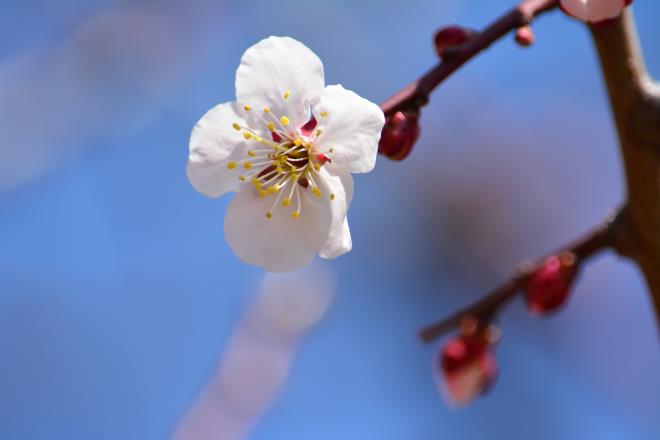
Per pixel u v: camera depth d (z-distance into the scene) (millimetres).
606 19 342
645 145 350
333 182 348
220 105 347
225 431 448
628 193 357
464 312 384
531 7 345
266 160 349
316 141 347
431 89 343
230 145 348
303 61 345
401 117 342
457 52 343
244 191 351
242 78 346
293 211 351
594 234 370
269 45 345
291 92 346
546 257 376
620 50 346
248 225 351
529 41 344
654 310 364
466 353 384
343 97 344
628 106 349
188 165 348
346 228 348
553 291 374
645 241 361
